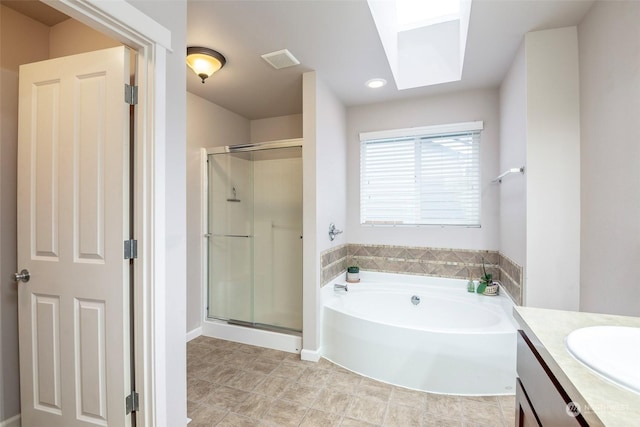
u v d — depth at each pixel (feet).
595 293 5.56
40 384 5.03
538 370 2.91
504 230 8.50
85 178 4.72
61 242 4.87
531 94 6.43
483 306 8.50
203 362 8.20
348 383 7.18
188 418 5.90
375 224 10.77
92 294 4.69
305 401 6.46
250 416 5.97
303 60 7.55
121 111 4.51
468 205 9.73
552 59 6.31
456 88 9.28
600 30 5.34
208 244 10.41
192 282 9.85
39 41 6.03
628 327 3.00
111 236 4.57
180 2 4.88
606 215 5.21
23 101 5.07
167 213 4.66
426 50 8.95
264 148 9.59
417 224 10.30
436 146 10.07
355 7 5.58
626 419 1.77
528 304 6.48
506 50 7.09
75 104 4.78
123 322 4.53
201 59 7.04
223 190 10.32
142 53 4.43
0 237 5.37
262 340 9.21
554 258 6.31
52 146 4.92
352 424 5.74
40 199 4.99
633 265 4.48
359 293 9.78
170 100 4.70
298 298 9.54
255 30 6.29
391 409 6.19
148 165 4.43
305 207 8.41
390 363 7.20
